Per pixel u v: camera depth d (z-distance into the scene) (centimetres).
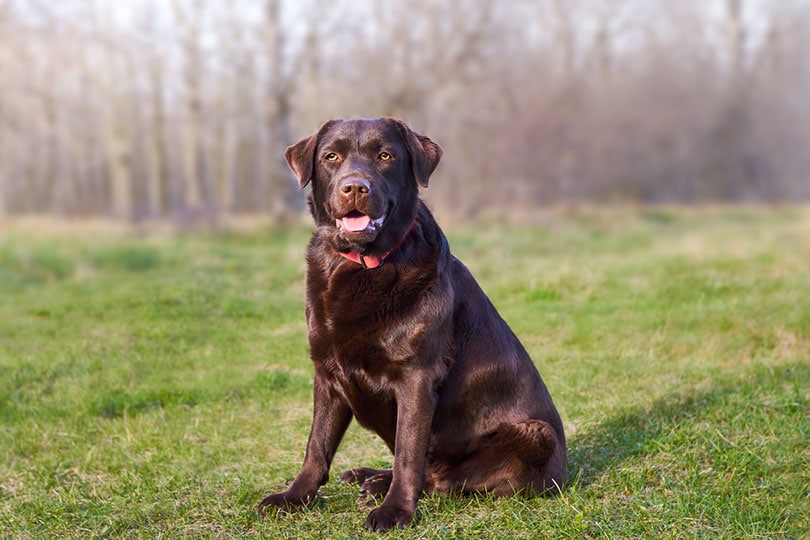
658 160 3712
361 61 2631
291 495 371
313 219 379
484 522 353
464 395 378
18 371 704
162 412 586
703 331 764
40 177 4338
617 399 574
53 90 3322
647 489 391
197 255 1469
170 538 354
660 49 3641
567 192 2884
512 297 1012
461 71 2633
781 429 450
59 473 464
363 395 362
